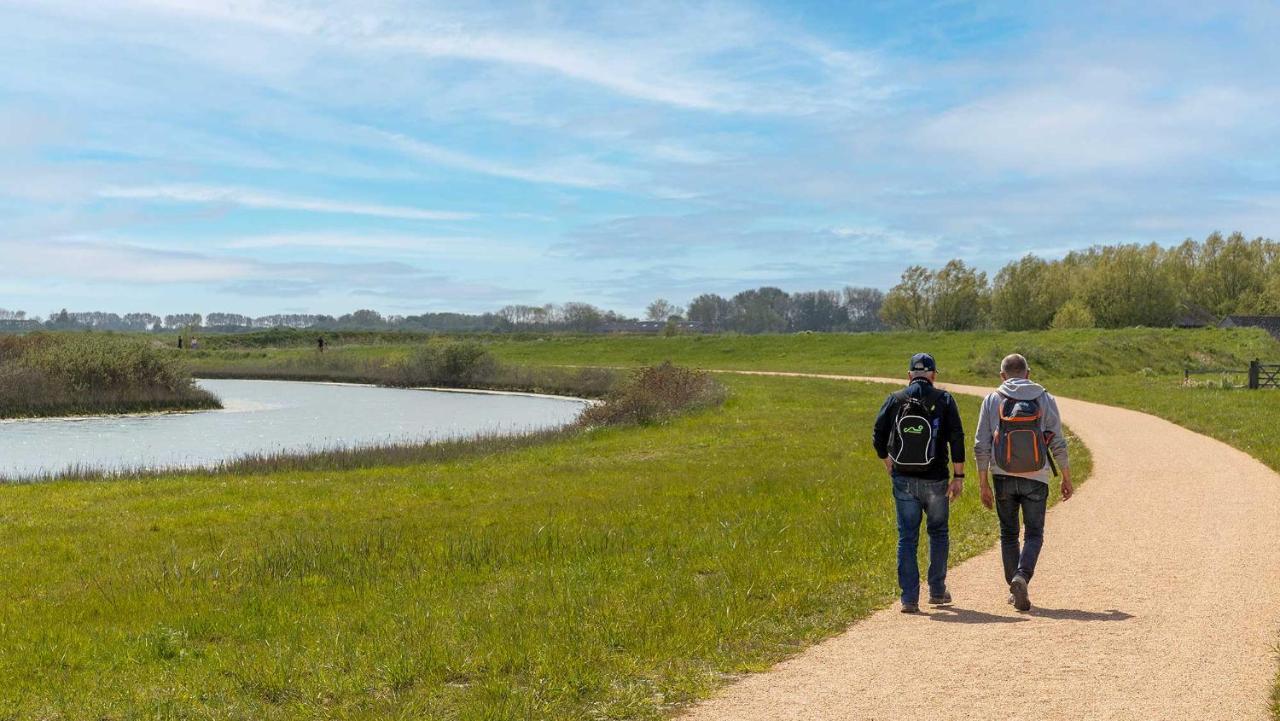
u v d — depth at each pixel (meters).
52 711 5.99
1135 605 7.29
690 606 7.74
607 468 18.39
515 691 5.86
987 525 11.15
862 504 12.85
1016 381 7.79
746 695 5.64
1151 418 24.86
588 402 43.78
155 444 28.50
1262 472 14.55
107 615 8.53
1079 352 51.03
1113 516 11.23
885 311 94.19
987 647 6.34
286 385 57.44
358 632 7.63
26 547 11.77
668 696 5.71
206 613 8.35
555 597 8.24
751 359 71.12
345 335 107.25
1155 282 89.56
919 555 9.56
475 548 10.73
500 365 59.06
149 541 12.06
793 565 9.19
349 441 28.97
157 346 46.22
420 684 6.17
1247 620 6.75
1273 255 104.81
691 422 27.56
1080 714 5.06
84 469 21.95
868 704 5.36
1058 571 8.59
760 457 19.19
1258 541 9.51
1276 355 55.50
